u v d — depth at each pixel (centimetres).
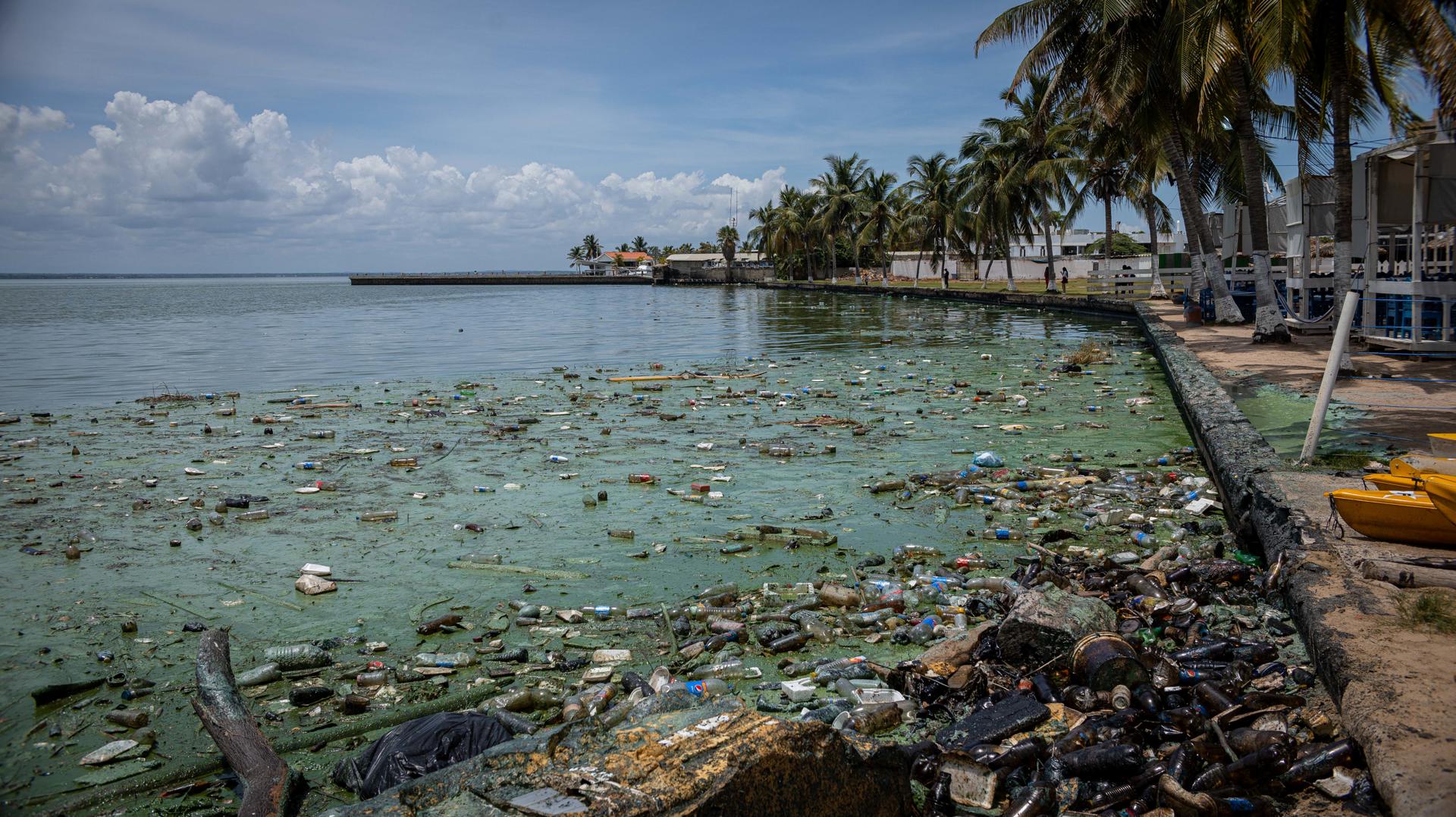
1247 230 3095
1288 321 2528
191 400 1956
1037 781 439
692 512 1031
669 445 1427
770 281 11025
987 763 451
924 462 1257
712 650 654
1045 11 2741
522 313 5909
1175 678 528
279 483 1206
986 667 582
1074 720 503
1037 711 505
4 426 1653
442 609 754
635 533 955
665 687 568
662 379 2270
